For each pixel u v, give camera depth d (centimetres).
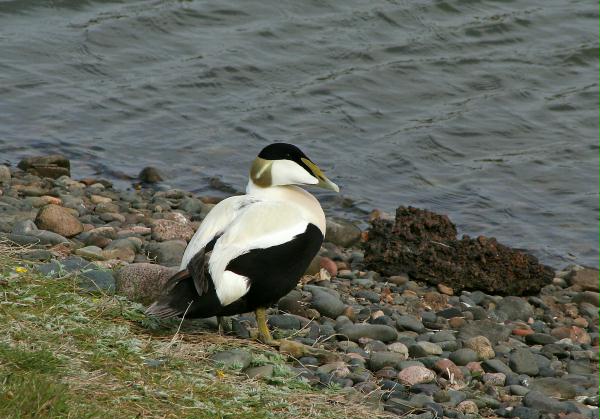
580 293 1162
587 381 874
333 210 1462
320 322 955
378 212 1443
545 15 2183
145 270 867
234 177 1549
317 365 832
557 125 1823
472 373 868
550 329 1052
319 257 1143
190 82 1831
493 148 1731
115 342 756
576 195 1580
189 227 1183
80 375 689
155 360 741
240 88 1845
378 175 1603
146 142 1642
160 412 670
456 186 1590
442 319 1012
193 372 740
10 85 1783
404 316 980
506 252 1145
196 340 815
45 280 841
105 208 1282
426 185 1585
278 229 816
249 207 830
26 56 1873
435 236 1170
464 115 1820
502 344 957
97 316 807
